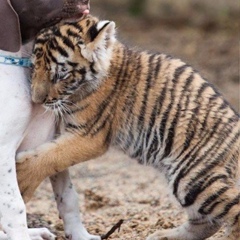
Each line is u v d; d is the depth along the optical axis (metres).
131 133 12.86
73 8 11.73
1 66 11.76
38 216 15.75
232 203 12.48
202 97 12.86
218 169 12.56
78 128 12.58
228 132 12.73
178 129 12.66
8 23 11.55
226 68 30.27
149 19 36.44
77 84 12.35
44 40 12.08
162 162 12.85
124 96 12.73
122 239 13.75
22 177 12.43
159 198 17.02
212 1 36.72
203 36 34.47
